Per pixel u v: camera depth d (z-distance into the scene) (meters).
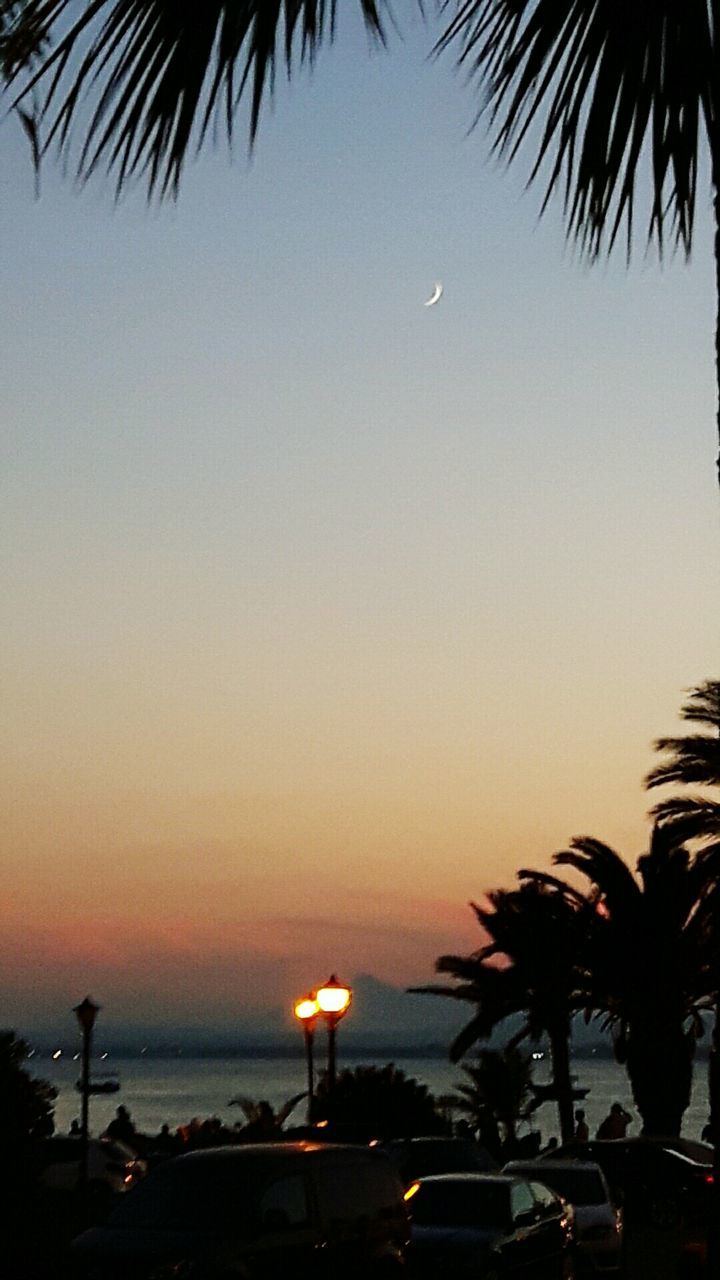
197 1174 14.70
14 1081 23.05
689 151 5.31
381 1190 15.66
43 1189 23.69
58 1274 17.11
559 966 43.19
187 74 4.56
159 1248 13.67
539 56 5.14
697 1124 98.69
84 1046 29.14
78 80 4.52
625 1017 43.41
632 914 42.41
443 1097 51.03
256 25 4.63
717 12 5.24
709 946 41.72
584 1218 21.25
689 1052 42.81
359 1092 42.22
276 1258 14.12
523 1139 45.59
